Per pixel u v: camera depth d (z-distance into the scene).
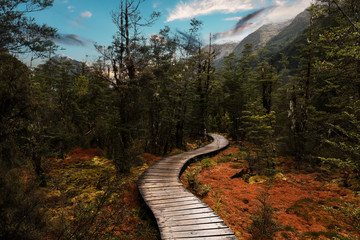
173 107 12.99
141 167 8.57
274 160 7.75
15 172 2.10
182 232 3.56
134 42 9.70
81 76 10.81
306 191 6.18
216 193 6.17
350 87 4.81
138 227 4.05
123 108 8.97
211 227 3.73
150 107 11.25
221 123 26.05
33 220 2.13
